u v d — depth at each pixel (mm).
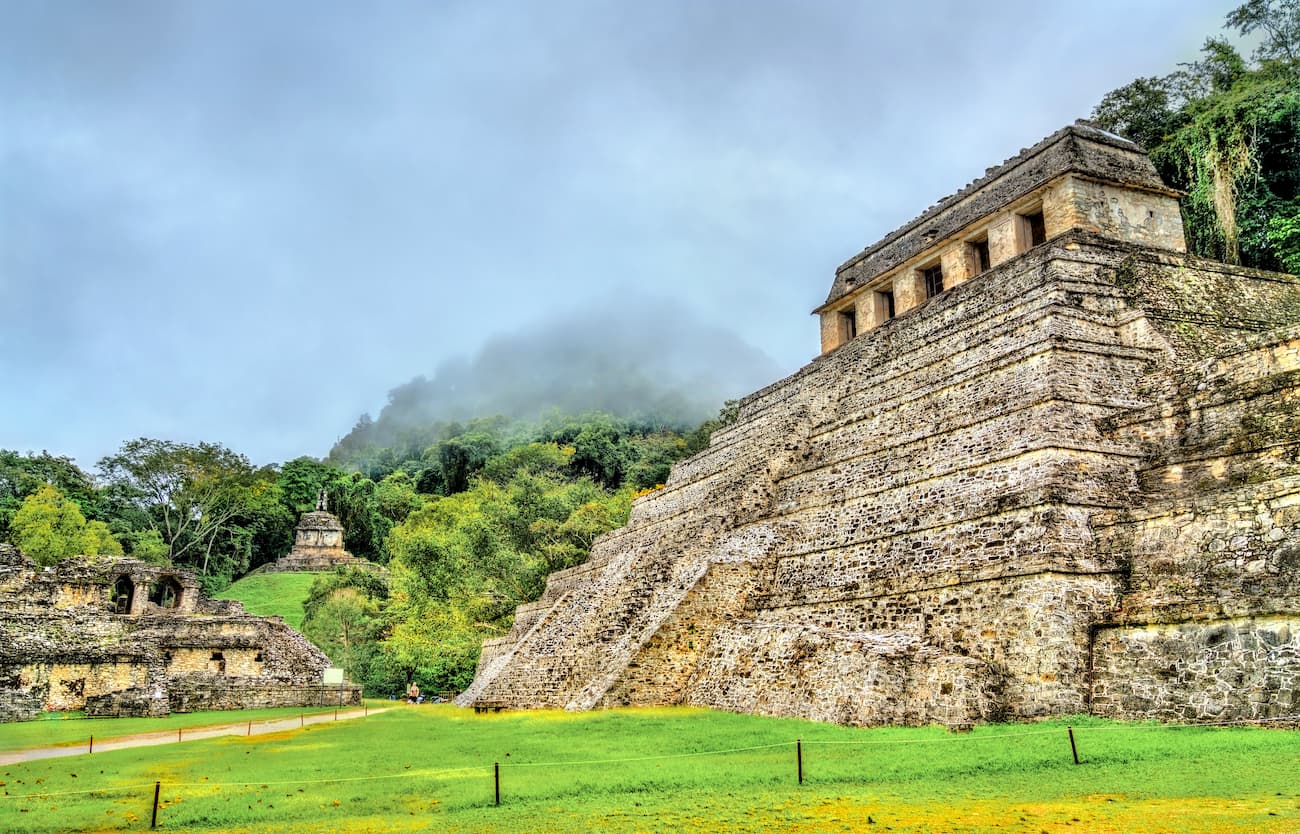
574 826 11266
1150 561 19328
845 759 15367
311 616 61812
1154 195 30281
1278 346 20391
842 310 38531
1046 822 10609
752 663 24078
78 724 31547
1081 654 19094
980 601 20984
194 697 38375
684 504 37875
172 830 11898
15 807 13492
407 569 58344
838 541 26328
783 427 33094
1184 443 21406
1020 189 30797
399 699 53906
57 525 64312
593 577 37219
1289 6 37969
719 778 14211
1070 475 21266
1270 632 16453
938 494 24094
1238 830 9711
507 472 97375
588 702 26109
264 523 101188
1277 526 17297
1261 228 36188
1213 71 40781
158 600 74625
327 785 14781
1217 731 15562
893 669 19812
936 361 28922
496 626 50031
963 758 14836
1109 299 26578
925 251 33844
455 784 14398
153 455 87500
